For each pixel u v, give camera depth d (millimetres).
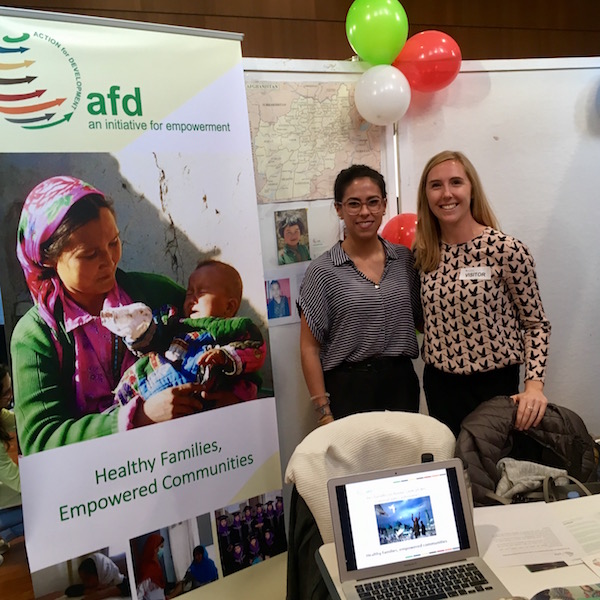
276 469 2061
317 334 2061
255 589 2033
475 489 1530
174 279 1829
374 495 1194
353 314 2020
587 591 1055
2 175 1566
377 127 2463
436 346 2035
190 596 1897
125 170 1730
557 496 1490
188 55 1817
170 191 1810
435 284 1999
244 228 1956
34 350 1625
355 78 2404
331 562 1218
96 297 1703
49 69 1610
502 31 3549
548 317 2742
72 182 1655
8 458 1924
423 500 1209
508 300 1958
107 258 1714
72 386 1677
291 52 3160
